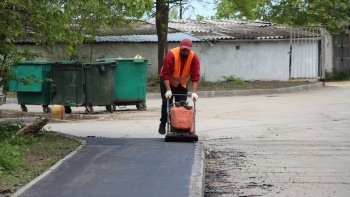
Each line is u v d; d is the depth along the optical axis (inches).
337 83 2250.2
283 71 2172.7
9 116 1232.8
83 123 1127.0
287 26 2368.4
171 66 793.6
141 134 956.6
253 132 975.6
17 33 752.3
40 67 1296.8
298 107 1362.0
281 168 666.8
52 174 561.6
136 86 1358.3
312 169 660.7
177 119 782.5
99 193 489.1
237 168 665.6
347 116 1185.4
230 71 2150.6
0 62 815.7
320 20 2474.2
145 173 567.8
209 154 757.3
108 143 767.1
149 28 2276.1
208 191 554.6
